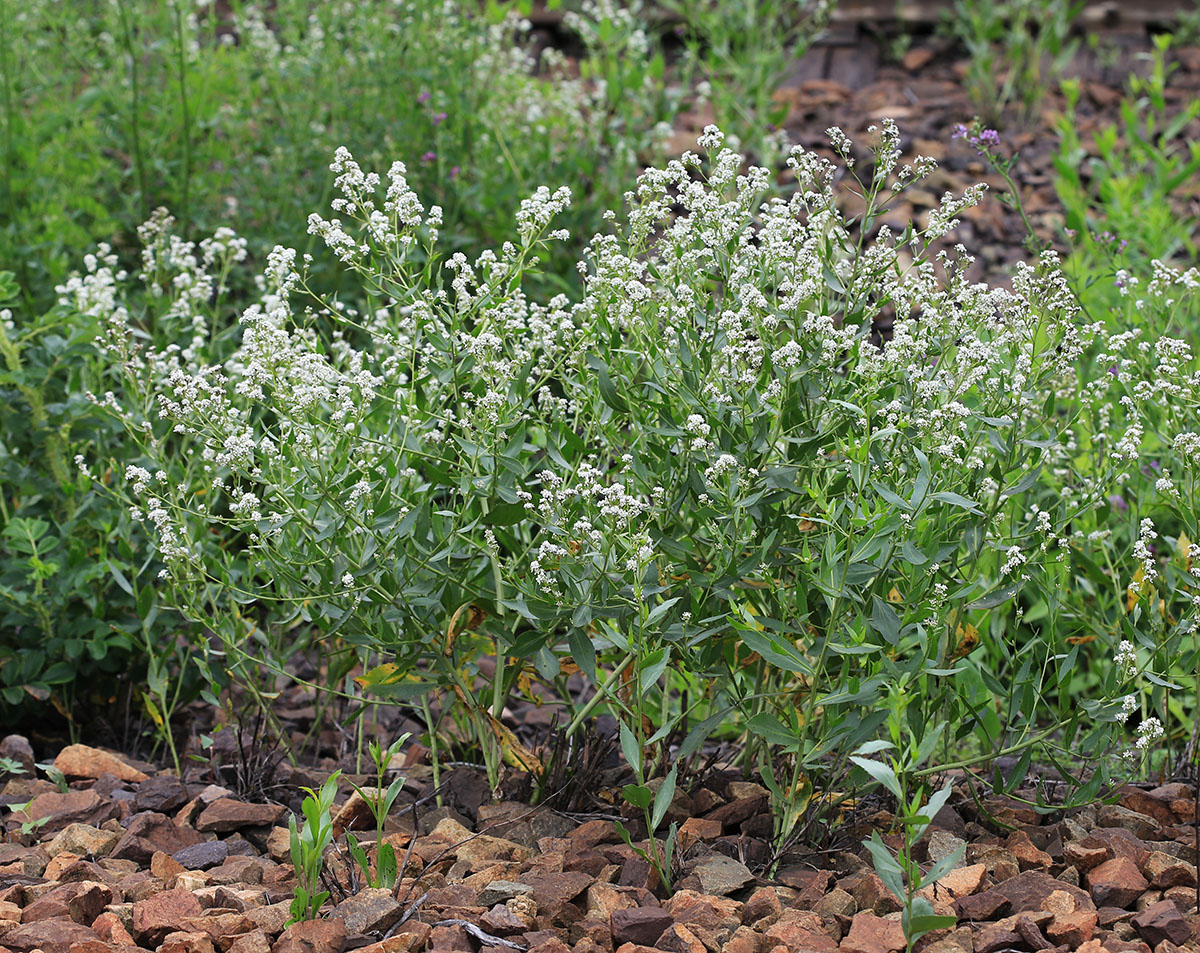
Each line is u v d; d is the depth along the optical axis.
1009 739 3.04
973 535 2.66
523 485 2.89
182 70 5.04
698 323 2.70
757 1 7.34
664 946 2.25
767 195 5.36
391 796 2.44
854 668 2.62
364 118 5.30
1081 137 6.84
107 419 3.33
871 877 2.41
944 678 2.70
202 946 2.22
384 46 5.39
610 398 2.69
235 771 3.12
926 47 7.97
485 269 2.86
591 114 5.68
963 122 7.04
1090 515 3.24
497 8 5.78
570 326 2.83
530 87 5.69
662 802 2.40
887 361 2.53
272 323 2.84
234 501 2.80
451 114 5.18
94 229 4.93
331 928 2.25
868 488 2.56
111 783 3.02
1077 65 7.70
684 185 2.79
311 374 2.68
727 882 2.48
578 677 3.70
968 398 2.75
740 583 2.61
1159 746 3.25
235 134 5.46
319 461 2.64
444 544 2.74
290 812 2.69
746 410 2.55
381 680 2.74
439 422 2.94
